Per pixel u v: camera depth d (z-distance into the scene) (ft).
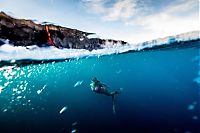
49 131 20.59
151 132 17.24
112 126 19.90
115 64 44.42
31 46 29.76
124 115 21.91
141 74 45.70
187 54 38.04
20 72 33.55
